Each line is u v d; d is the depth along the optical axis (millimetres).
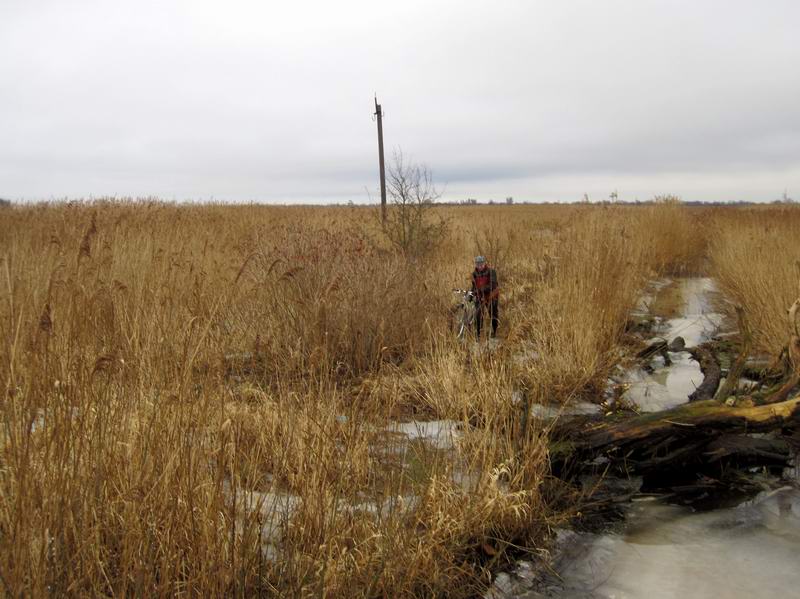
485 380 6051
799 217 18812
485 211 32719
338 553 3381
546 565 4020
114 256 8828
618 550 4227
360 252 9969
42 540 2633
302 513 3594
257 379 5754
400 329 8031
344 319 7469
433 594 3498
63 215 14102
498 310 9281
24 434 2857
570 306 8398
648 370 8367
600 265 9367
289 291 8172
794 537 4383
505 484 4699
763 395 6000
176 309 5883
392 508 3852
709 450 5418
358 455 4266
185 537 3070
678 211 21281
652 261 17078
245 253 10891
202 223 15234
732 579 3875
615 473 5434
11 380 3092
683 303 13125
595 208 20203
